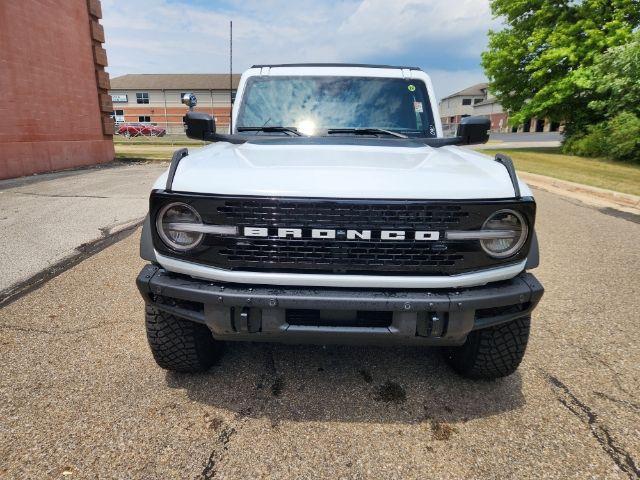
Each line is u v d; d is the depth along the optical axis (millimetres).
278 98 3307
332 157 2324
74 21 12938
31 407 2281
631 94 14938
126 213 6676
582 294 3924
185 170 2068
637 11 18219
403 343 2068
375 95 3314
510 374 2574
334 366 2725
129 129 43719
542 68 20250
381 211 1923
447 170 2123
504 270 2041
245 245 1972
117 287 3912
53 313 3383
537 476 1894
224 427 2172
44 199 7688
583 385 2568
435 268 1983
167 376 2588
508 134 49969
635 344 3045
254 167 2080
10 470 1869
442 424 2221
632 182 10570
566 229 6352
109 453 1981
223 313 2002
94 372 2611
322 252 1959
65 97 12586
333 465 1944
